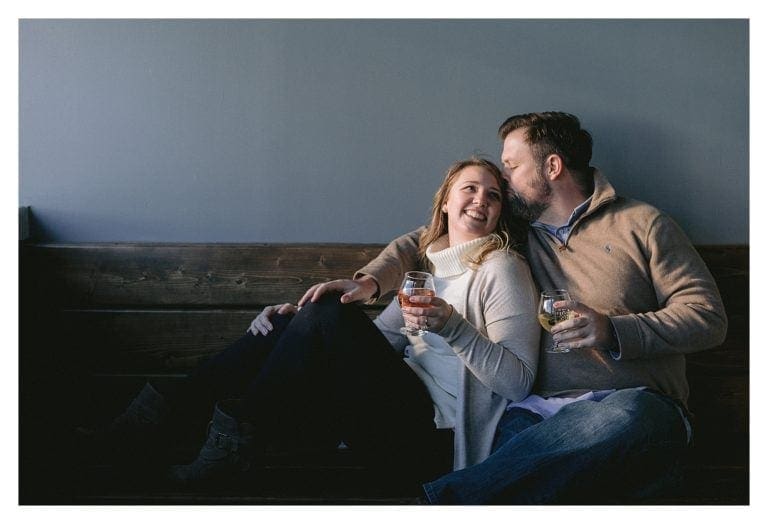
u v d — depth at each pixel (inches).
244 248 89.4
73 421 90.0
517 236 83.0
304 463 81.6
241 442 70.7
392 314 82.7
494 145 91.0
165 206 91.8
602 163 90.8
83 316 89.5
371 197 91.7
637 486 71.9
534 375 72.9
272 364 71.1
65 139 90.9
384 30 90.1
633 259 79.7
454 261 78.8
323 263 89.5
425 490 69.2
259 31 90.1
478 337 71.7
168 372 90.1
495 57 90.2
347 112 90.8
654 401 71.2
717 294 78.4
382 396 72.1
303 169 91.4
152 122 91.0
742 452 86.2
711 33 89.4
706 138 90.4
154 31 90.1
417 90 90.6
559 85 90.3
